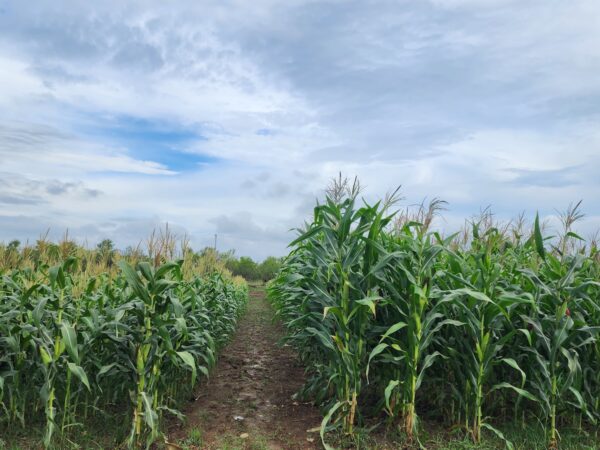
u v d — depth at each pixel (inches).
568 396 253.3
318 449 223.5
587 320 266.5
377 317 254.7
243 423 259.1
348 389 230.7
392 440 228.7
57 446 213.0
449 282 251.9
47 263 283.6
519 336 251.6
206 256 414.6
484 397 243.8
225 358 437.4
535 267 261.4
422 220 245.3
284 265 351.3
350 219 233.3
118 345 226.1
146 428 223.9
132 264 272.5
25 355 233.3
